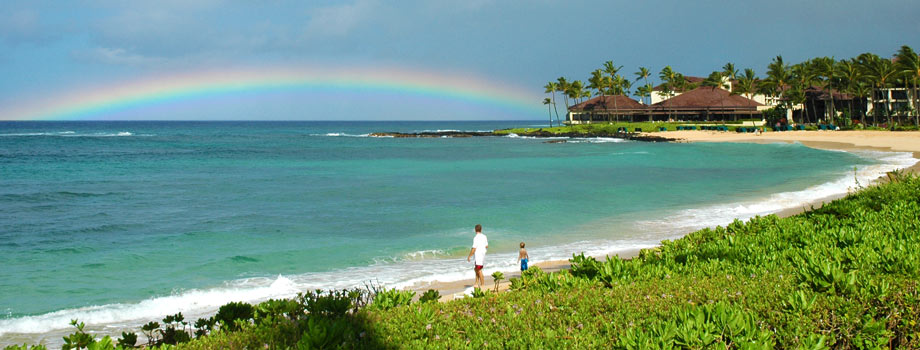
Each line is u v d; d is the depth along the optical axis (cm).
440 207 2684
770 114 10438
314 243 1933
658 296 631
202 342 624
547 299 653
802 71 10062
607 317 568
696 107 11356
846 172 3866
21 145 9325
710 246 967
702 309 515
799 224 1110
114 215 2534
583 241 1914
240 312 774
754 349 448
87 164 5594
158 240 1991
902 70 8156
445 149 8131
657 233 2022
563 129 12244
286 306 754
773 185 3309
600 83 12550
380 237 2030
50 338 1081
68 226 2269
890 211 1209
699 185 3406
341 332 548
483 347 512
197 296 1341
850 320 507
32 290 1403
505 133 13025
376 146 9225
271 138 12975
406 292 777
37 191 3419
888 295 543
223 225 2275
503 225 2222
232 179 4078
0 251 1823
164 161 6006
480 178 4022
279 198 3048
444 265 1639
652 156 5969
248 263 1669
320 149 8369
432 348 518
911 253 725
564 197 2978
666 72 13912
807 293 578
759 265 754
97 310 1247
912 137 6931
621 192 3145
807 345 470
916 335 514
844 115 9656
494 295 718
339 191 3325
